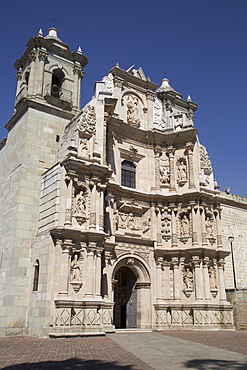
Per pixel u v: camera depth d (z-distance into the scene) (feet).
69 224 88.02
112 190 107.65
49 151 106.83
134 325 108.58
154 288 109.60
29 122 105.50
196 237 111.24
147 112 125.59
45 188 98.17
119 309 117.70
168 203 118.32
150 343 67.67
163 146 124.67
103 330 90.07
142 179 119.55
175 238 114.11
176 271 110.93
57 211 89.15
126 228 111.24
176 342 69.62
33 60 114.11
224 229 135.54
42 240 91.15
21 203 97.60
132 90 124.88
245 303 110.73
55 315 80.79
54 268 85.15
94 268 88.48
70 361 46.65
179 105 155.12
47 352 55.36
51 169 96.78
